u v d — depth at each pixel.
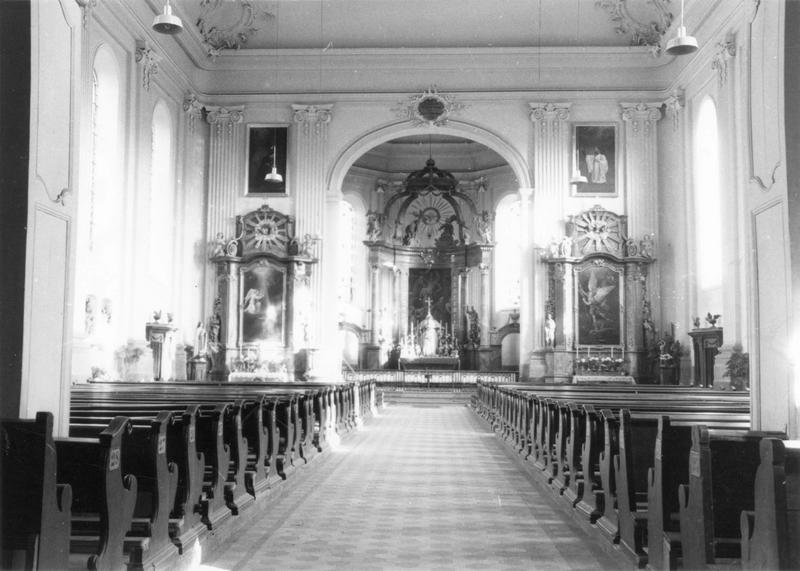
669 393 16.23
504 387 17.42
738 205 20.42
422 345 33.25
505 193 34.22
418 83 26.70
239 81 26.88
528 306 26.22
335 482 9.94
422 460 12.24
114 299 20.61
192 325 26.09
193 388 15.45
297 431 10.49
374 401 22.97
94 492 4.54
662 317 25.75
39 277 6.19
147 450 5.12
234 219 26.64
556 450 9.43
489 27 26.14
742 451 4.69
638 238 25.91
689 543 4.61
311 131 26.75
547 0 25.30
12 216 5.95
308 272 26.30
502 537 6.94
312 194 26.56
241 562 5.97
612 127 26.31
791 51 7.48
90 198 19.25
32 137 6.02
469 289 34.34
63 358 6.61
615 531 6.21
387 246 34.47
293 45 26.64
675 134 25.38
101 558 4.25
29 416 6.03
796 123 7.48
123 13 20.36
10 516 3.96
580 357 25.62
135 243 21.52
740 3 19.95
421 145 35.06
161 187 24.47
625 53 25.97
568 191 26.23
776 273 7.73
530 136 26.53
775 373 7.74
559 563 6.05
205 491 6.48
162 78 23.78
